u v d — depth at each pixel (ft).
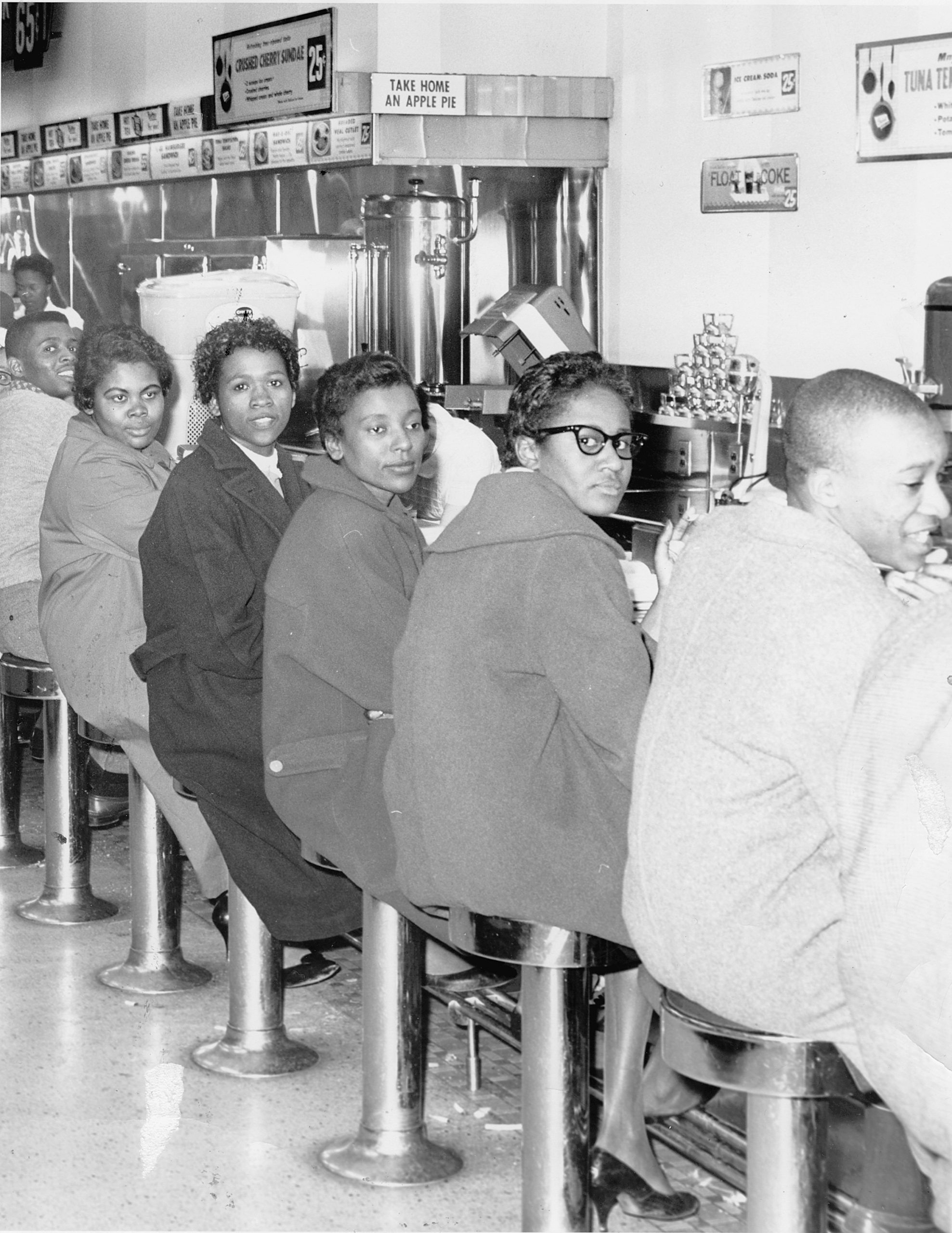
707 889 6.96
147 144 25.48
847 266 15.67
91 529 12.81
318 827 9.99
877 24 15.05
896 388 7.43
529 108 18.51
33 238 31.73
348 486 10.08
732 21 16.84
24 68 32.60
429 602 8.61
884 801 6.29
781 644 6.79
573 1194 8.62
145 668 11.64
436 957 10.66
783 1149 7.28
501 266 19.27
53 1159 10.27
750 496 8.47
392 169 19.69
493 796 8.18
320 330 19.30
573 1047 8.55
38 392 15.70
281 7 22.53
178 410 17.61
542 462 8.97
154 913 13.28
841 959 6.45
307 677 10.04
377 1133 10.16
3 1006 12.77
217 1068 11.58
